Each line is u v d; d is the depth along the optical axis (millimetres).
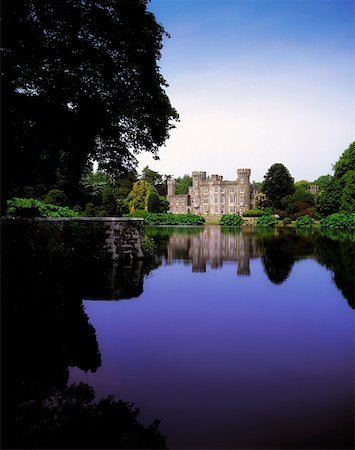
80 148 15750
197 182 105438
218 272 16891
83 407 5332
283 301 11609
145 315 9977
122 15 13844
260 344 7871
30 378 6262
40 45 12078
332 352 7426
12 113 12258
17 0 10789
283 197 79688
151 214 78562
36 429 4840
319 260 20609
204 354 7316
